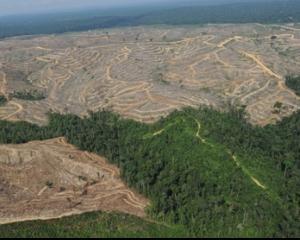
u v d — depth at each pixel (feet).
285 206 635.25
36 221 647.15
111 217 645.10
